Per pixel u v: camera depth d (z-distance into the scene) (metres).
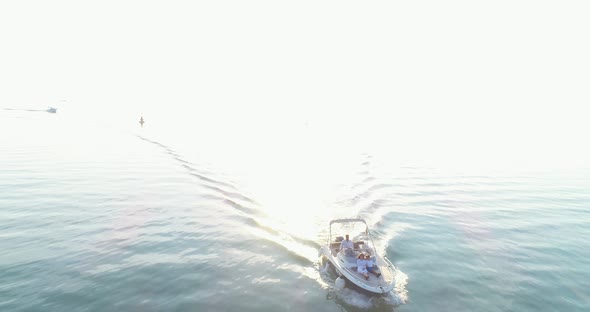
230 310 13.23
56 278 14.67
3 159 35.19
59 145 43.62
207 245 18.20
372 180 32.00
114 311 12.86
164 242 18.36
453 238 20.02
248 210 23.08
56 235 18.58
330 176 32.88
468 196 28.33
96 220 20.75
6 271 14.98
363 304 13.84
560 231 21.34
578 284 15.52
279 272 15.94
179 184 28.38
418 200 26.84
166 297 13.82
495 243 19.47
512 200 27.50
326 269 16.34
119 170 32.44
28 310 12.67
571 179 34.81
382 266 15.90
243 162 37.12
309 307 13.57
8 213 21.27
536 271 16.55
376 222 21.77
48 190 25.89
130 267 15.80
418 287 15.04
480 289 14.98
